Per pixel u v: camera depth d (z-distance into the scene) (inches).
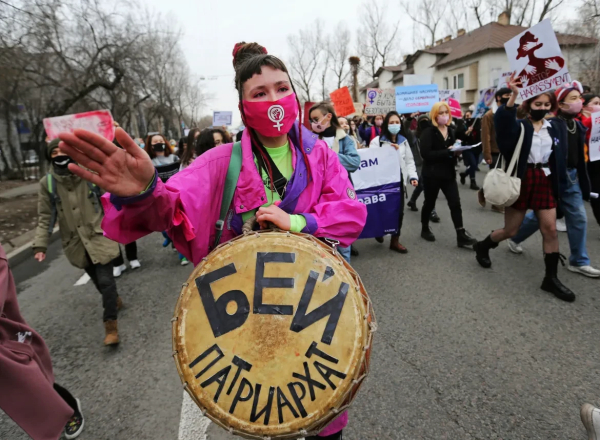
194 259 48.6
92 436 84.6
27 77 530.9
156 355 114.8
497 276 151.2
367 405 86.7
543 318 118.0
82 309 153.3
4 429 91.1
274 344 40.3
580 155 140.3
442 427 79.5
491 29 1133.1
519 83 125.6
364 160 171.3
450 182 186.7
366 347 40.6
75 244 120.3
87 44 626.5
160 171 168.7
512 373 94.3
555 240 131.3
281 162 51.9
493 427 78.7
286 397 39.4
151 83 880.9
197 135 189.8
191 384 39.9
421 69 1411.2
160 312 143.1
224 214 50.1
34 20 417.1
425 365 99.3
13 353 58.3
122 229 40.0
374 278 157.9
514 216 139.2
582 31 883.4
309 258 42.6
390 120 181.6
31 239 278.8
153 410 92.0
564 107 135.1
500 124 126.4
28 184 652.7
